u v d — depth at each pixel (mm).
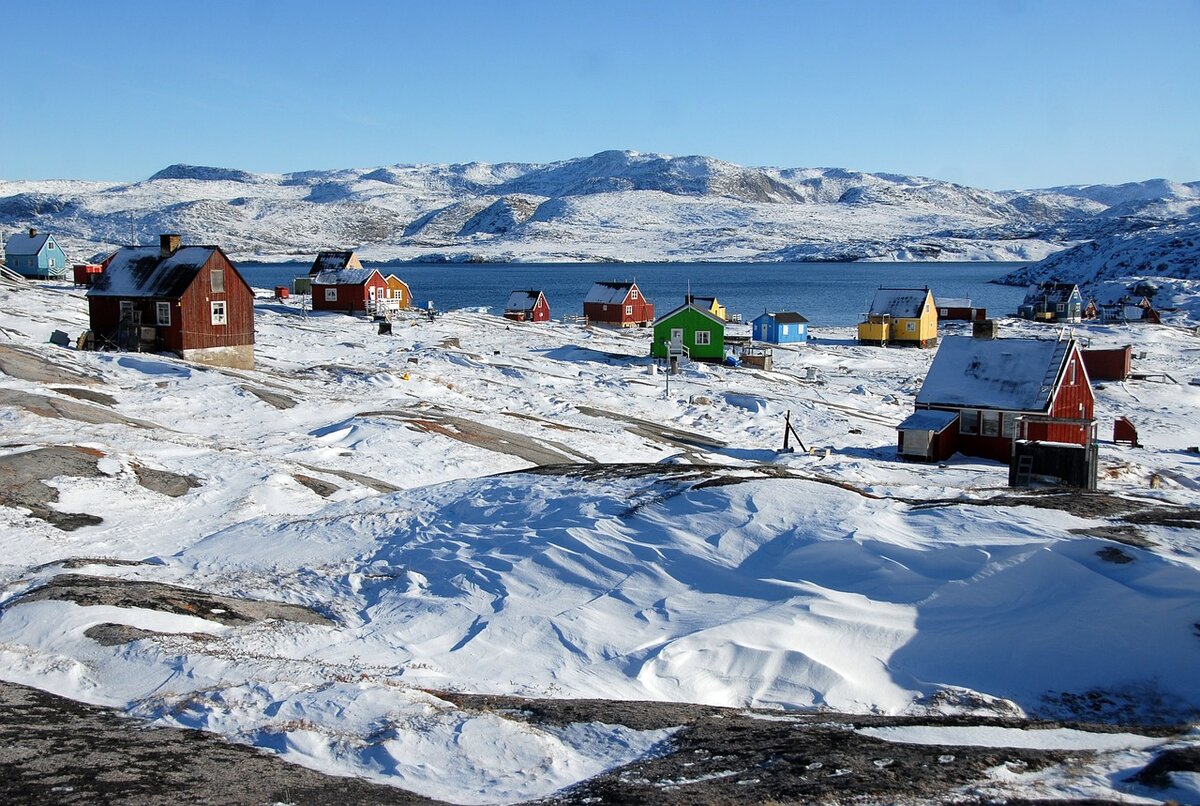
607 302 103562
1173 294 143500
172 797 9477
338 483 28016
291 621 16438
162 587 17234
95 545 21078
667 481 23047
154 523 23156
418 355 62125
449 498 24172
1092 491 26141
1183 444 48844
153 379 41750
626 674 14445
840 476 32125
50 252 112062
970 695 14055
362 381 48250
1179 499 28453
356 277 94812
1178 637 15039
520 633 15930
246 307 52719
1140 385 64938
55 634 14414
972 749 11266
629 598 17266
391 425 35219
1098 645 15117
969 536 18594
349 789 9945
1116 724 13391
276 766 10461
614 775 10359
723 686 14266
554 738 11633
